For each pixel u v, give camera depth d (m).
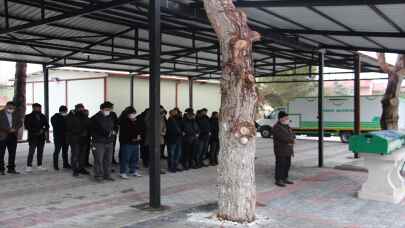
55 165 11.77
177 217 6.83
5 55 17.25
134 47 15.87
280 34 11.70
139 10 11.06
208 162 13.69
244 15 6.50
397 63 13.63
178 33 14.11
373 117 23.88
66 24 13.14
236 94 6.36
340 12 8.51
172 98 29.84
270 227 6.31
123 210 7.34
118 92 26.52
